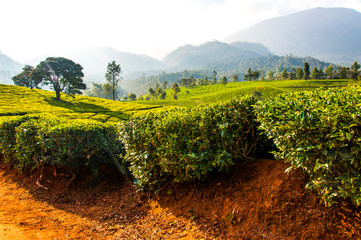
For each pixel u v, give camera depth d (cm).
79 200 568
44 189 623
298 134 305
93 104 5225
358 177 252
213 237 322
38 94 5759
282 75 14012
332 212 278
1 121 800
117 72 8831
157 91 12962
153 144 472
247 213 338
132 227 401
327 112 268
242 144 465
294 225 290
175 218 403
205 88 13988
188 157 409
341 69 11812
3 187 660
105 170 709
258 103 428
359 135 251
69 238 362
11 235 347
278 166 390
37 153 674
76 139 663
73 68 6059
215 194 405
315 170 284
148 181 518
